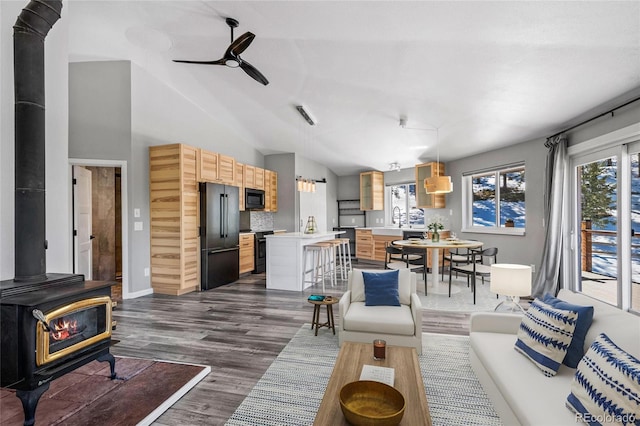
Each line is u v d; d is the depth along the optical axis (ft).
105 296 7.21
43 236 7.05
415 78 11.59
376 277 10.25
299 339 10.18
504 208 19.63
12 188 7.29
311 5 8.58
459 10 7.67
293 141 23.04
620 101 11.32
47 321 5.75
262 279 19.81
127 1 10.11
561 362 5.73
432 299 14.82
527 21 7.61
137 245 15.40
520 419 4.85
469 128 15.94
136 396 6.94
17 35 6.71
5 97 7.19
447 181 16.84
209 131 19.94
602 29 7.47
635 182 11.53
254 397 7.02
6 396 7.16
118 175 19.79
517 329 7.84
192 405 6.78
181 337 10.37
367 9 8.30
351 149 23.00
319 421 4.53
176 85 16.88
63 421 6.14
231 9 9.57
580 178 14.37
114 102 14.98
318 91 14.25
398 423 4.35
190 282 16.22
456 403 6.68
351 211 31.32
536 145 16.84
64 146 8.87
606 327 5.59
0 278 7.04
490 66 9.93
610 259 12.82
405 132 17.79
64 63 8.87
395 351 6.73
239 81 15.17
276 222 26.18
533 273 16.97
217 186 17.54
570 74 9.66
